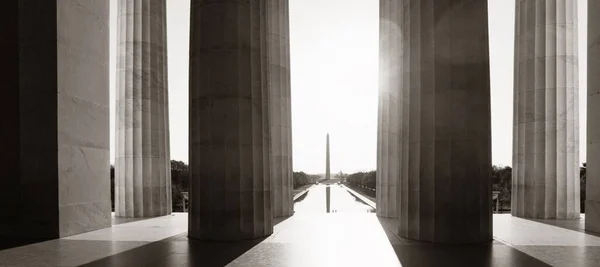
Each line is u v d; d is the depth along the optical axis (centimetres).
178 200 6322
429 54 1959
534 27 3033
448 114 1912
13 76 2220
